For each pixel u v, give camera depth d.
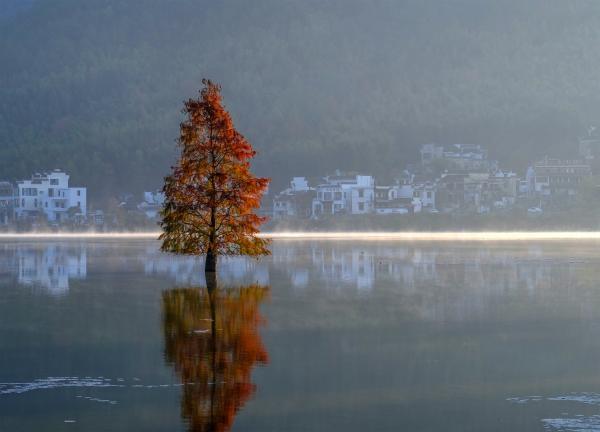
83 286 86.56
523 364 47.50
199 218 99.62
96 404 39.19
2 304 71.56
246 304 71.38
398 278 95.19
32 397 40.34
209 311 67.06
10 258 133.00
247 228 99.44
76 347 51.69
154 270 107.69
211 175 97.94
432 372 45.59
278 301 73.38
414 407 39.00
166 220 98.62
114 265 116.81
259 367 46.44
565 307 70.06
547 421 36.91
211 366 46.62
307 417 37.44
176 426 36.12
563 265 115.12
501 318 63.88
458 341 54.16
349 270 107.12
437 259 128.75
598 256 135.50
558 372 45.53
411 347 52.06
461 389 42.19
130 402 39.47
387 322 61.72
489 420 37.19
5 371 45.44
